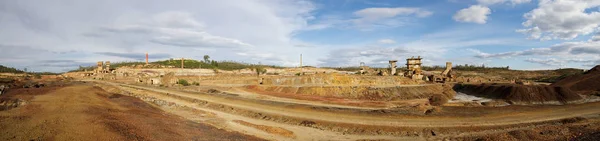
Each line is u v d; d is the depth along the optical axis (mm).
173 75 117438
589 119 40344
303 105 51312
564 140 26703
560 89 63656
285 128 39250
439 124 38156
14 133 24891
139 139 24969
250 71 167375
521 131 30828
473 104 60000
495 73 167375
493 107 47562
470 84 91625
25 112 33469
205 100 60500
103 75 155375
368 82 91375
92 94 56250
